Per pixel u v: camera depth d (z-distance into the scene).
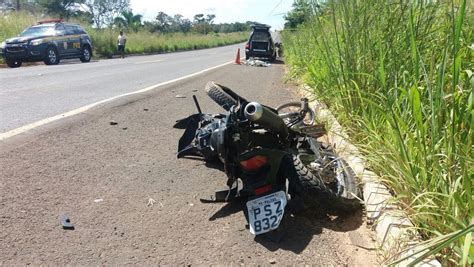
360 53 5.09
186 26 97.44
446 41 3.22
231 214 3.40
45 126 5.49
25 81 10.82
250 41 25.23
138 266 2.60
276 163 3.13
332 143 5.12
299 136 3.73
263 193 3.22
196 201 3.60
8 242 2.73
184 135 4.70
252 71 16.72
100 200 3.47
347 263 2.77
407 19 4.42
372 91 4.82
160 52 44.06
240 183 3.92
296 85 11.53
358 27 5.16
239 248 2.89
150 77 12.80
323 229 3.23
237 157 3.12
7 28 24.06
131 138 5.34
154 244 2.87
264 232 3.04
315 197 3.18
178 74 14.08
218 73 14.94
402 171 3.03
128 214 3.27
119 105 7.23
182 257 2.73
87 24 34.81
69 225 3.00
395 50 4.41
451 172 2.66
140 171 4.21
